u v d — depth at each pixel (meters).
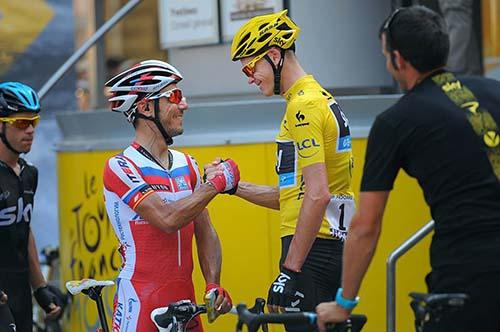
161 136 10.93
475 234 8.65
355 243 8.93
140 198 10.55
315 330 10.23
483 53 19.92
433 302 8.49
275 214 14.30
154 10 24.50
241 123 14.70
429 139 8.79
